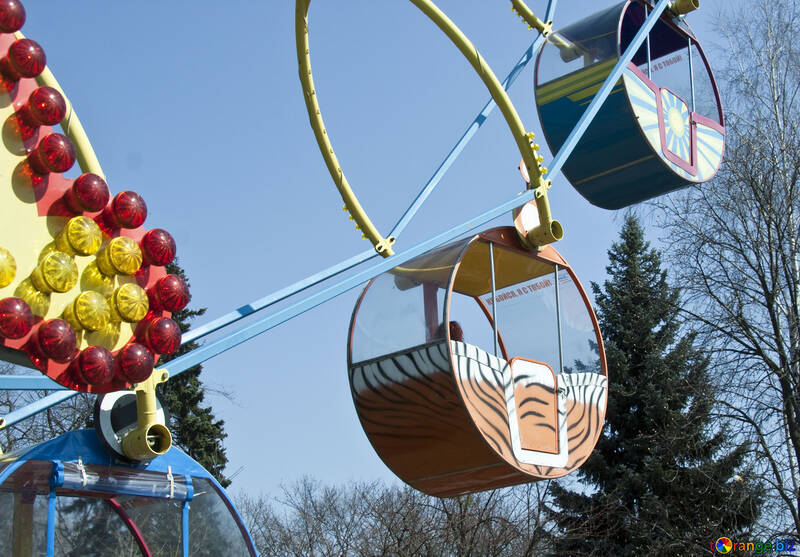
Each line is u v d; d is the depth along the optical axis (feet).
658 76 42.50
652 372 84.38
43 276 17.37
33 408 24.30
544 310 32.99
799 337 56.39
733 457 59.16
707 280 61.16
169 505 23.52
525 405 28.32
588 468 83.97
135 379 18.45
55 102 17.89
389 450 28.22
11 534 20.58
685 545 70.64
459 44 27.91
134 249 18.53
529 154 30.27
